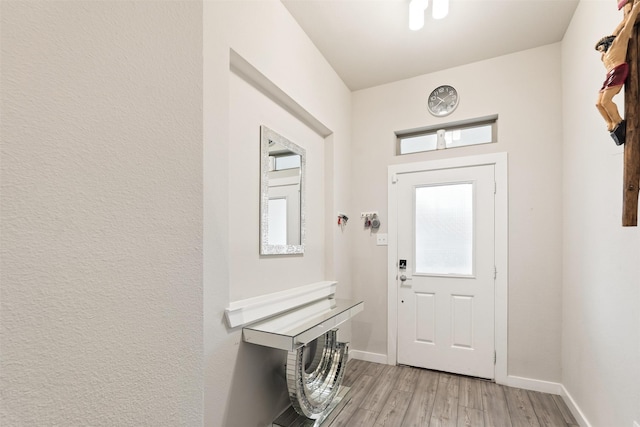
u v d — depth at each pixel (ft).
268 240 6.91
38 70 1.29
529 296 8.52
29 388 1.24
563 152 8.25
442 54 9.05
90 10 1.49
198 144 2.10
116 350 1.55
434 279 9.63
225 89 5.40
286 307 7.00
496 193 8.98
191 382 1.96
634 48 3.04
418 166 10.04
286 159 7.72
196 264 2.03
